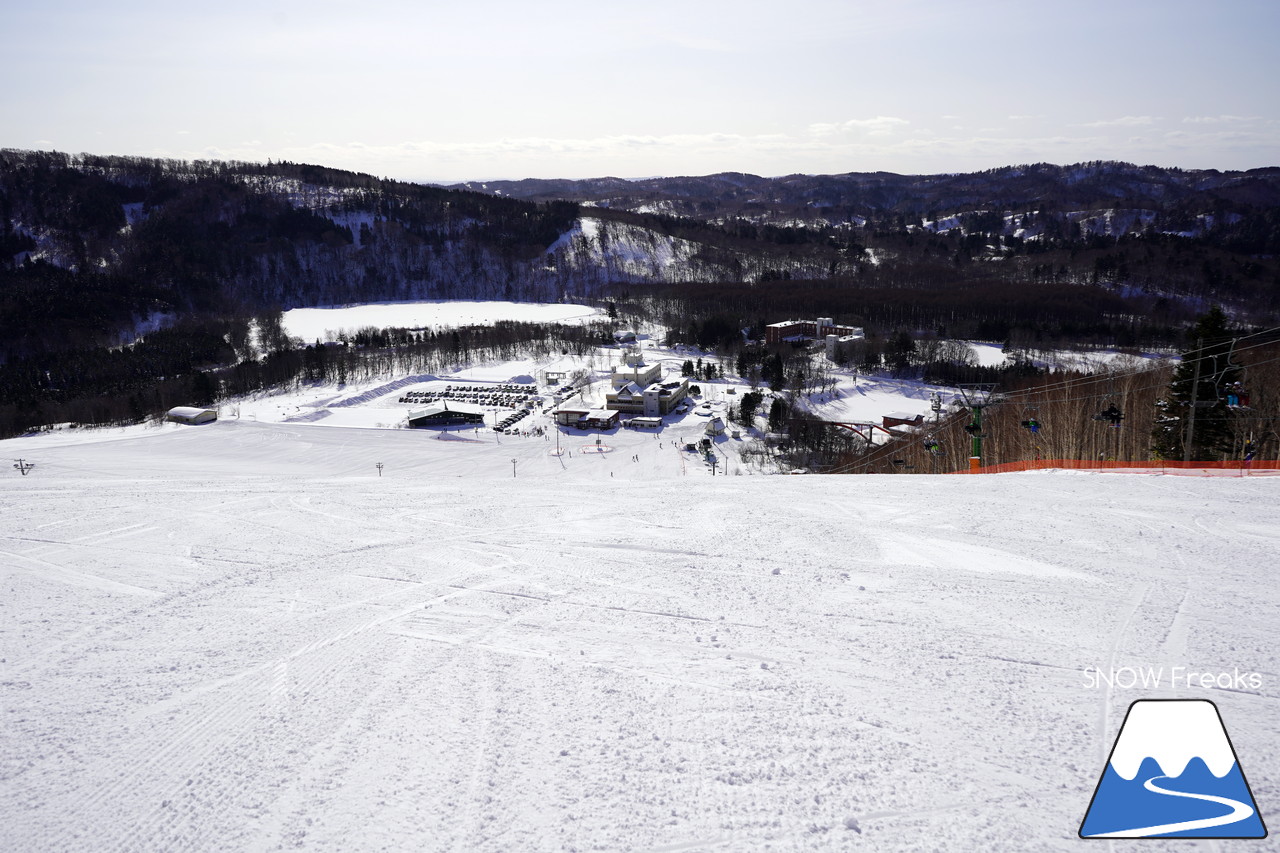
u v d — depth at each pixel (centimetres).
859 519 1714
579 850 618
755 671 941
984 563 1364
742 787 698
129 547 1582
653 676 934
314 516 1862
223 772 748
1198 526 1539
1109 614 1099
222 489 2259
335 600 1240
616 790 698
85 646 1063
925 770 718
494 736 798
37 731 834
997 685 888
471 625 1119
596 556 1468
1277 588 1185
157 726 840
